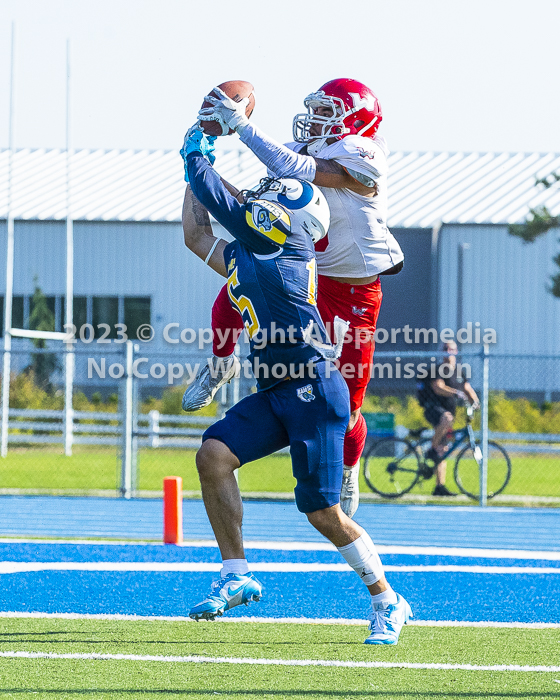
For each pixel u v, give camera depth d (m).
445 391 42.38
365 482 45.50
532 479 52.59
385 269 17.83
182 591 21.30
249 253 15.00
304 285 14.84
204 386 17.27
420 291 94.19
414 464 43.41
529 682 13.73
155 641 16.20
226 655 15.21
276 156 15.86
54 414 63.03
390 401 65.25
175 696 12.75
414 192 97.75
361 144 16.56
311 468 14.88
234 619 18.33
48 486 47.28
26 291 94.50
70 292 75.38
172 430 57.75
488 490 47.47
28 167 103.38
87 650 15.38
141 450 63.62
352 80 17.19
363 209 17.23
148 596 20.66
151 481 49.69
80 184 100.12
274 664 14.63
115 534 32.09
